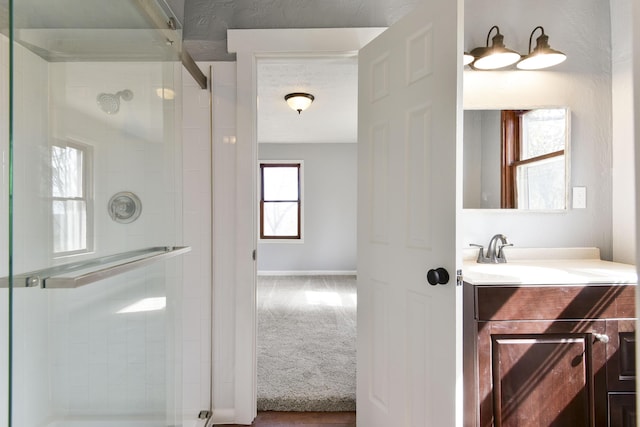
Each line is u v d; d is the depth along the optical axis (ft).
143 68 4.42
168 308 4.95
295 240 18.71
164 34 4.61
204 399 5.75
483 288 4.18
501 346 4.17
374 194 5.06
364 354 5.26
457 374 3.71
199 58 5.81
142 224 4.42
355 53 5.70
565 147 6.02
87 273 3.27
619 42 5.83
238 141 5.74
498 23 5.96
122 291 4.31
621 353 4.22
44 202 3.47
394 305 4.67
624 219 5.73
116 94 4.12
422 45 4.17
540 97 6.03
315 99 10.98
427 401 4.12
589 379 4.19
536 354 4.18
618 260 5.84
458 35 3.68
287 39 5.68
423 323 4.19
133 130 4.32
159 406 4.75
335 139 17.74
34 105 3.38
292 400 6.08
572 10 5.98
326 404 6.07
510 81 6.06
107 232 4.01
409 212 4.41
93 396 4.06
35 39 3.41
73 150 3.72
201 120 5.76
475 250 5.91
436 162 3.97
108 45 4.00
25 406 3.52
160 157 4.67
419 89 4.21
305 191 18.69
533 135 6.06
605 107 5.99
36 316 3.59
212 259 5.77
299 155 18.61
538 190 6.05
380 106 4.89
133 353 4.43
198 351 5.77
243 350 5.74
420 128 4.22
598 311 4.21
